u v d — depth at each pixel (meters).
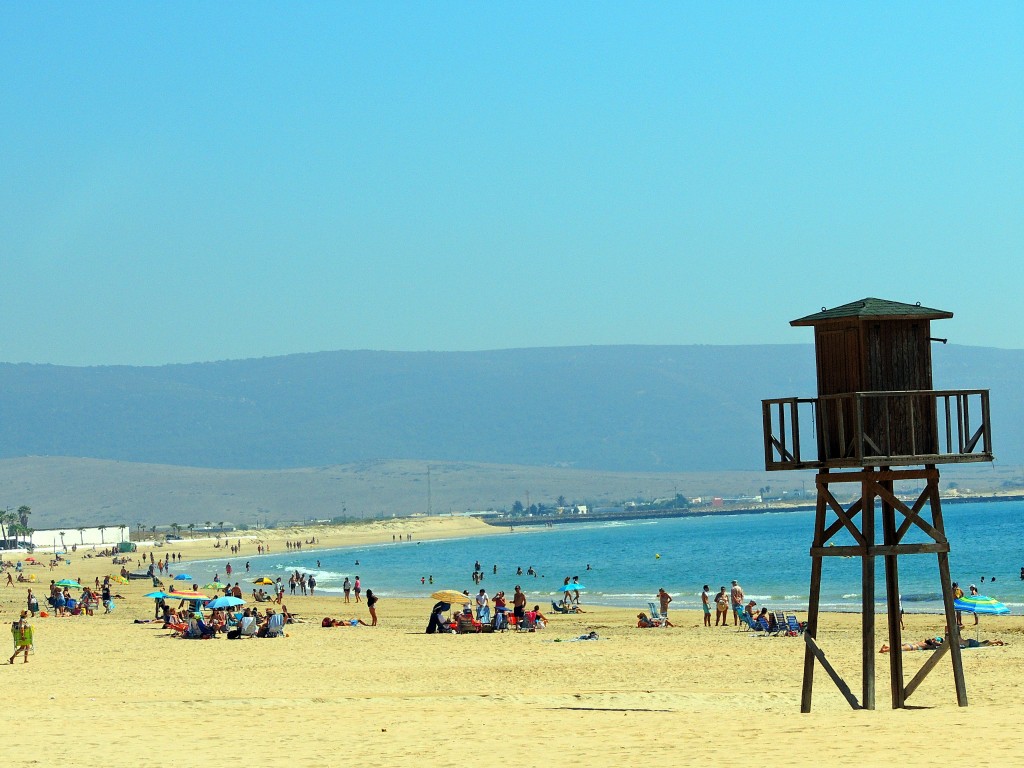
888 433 50.66
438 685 69.19
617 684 68.88
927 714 48.69
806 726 46.03
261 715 53.12
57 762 40.38
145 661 87.88
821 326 52.59
